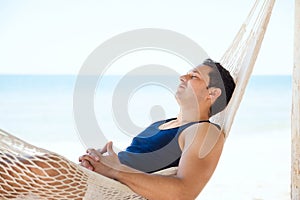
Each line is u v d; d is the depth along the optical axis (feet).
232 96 9.01
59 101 60.59
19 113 54.65
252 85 62.18
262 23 9.25
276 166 32.99
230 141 43.62
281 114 55.26
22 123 52.70
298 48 9.05
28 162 6.65
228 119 8.72
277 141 43.29
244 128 49.67
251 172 31.01
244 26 9.71
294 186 9.20
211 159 7.55
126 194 7.08
